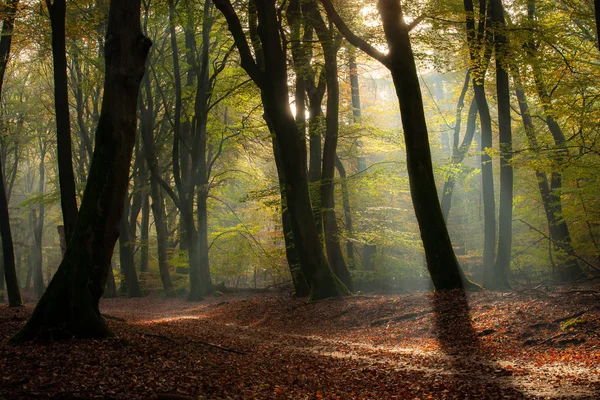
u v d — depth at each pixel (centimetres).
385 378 878
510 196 1758
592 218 2144
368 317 1570
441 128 2814
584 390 706
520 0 2073
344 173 2883
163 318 2105
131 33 1077
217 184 3278
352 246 3028
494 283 1753
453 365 956
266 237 3875
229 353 1098
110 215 1062
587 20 1812
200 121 2845
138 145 3594
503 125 1784
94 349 937
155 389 723
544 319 1155
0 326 1252
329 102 2188
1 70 2045
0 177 2034
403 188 2567
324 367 984
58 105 1334
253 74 1738
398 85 1566
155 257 4219
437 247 1586
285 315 1844
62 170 1336
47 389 678
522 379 804
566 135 2400
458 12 1695
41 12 1958
